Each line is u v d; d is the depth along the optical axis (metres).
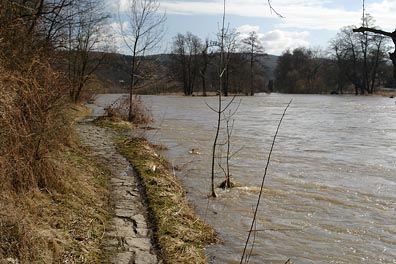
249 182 10.41
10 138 6.29
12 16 8.72
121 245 5.84
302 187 9.99
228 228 7.33
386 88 71.38
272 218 7.89
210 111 33.75
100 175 9.35
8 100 6.35
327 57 80.19
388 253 6.47
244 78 73.75
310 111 34.47
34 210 5.89
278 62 97.06
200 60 68.56
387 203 8.83
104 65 30.94
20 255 4.64
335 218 7.93
